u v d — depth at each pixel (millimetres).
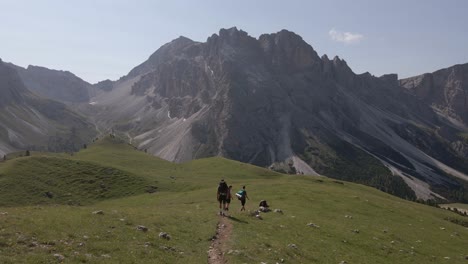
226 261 28750
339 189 89625
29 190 100375
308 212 57875
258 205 61812
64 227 29875
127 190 107062
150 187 109188
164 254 27891
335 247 40125
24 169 112250
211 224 40094
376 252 42188
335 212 61469
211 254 30547
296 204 64562
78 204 95750
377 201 79750
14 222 28906
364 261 37469
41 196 98500
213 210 52688
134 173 121625
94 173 116875
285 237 39844
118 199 98875
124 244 28422
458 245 54562
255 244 34188
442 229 64188
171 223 37719
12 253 23203
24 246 24641
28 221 29797
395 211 71250
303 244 38562
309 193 75875
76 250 25562
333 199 72125
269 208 57469
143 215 39062
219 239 35281
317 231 45656
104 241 28141
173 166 162250
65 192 103375
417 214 73875
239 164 161500
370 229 52594
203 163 168125
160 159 182750
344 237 45312
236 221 43781
